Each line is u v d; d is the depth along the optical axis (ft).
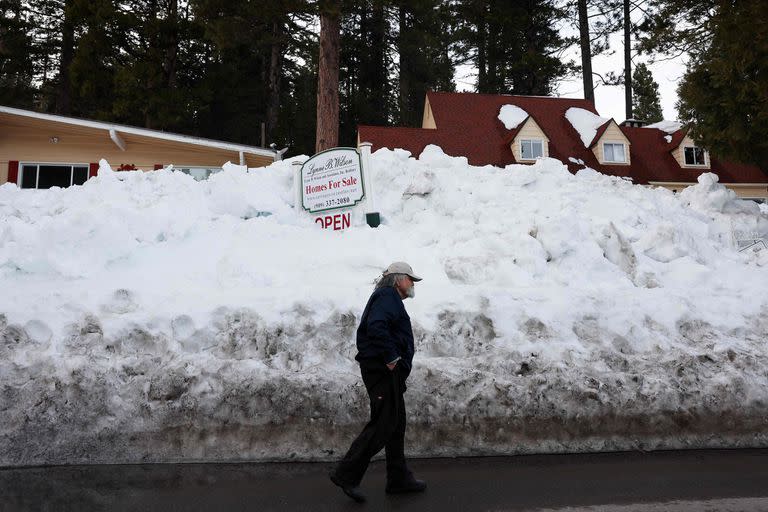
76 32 104.94
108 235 22.50
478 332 18.99
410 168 31.40
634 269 23.89
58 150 55.11
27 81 115.44
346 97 108.58
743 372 18.42
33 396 16.70
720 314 21.01
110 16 80.18
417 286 20.80
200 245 24.22
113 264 22.45
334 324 18.60
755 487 14.15
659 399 17.52
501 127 88.89
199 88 86.43
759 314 21.26
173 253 23.61
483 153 83.46
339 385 17.06
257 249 23.91
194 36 85.81
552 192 29.81
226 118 101.86
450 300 19.69
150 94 80.64
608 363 18.38
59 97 108.37
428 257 23.82
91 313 18.79
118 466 15.79
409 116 111.86
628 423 17.26
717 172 88.28
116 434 16.37
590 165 86.79
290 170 30.58
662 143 92.99
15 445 16.10
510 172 31.50
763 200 87.86
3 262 21.43
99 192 27.12
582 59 109.19
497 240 23.79
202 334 18.38
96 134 55.31
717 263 26.11
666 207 31.86
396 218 28.04
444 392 17.03
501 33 112.27
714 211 36.17
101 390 16.81
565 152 87.71
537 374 17.65
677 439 17.31
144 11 88.53
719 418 17.60
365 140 79.87
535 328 19.12
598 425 17.17
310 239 24.97
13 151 54.34
